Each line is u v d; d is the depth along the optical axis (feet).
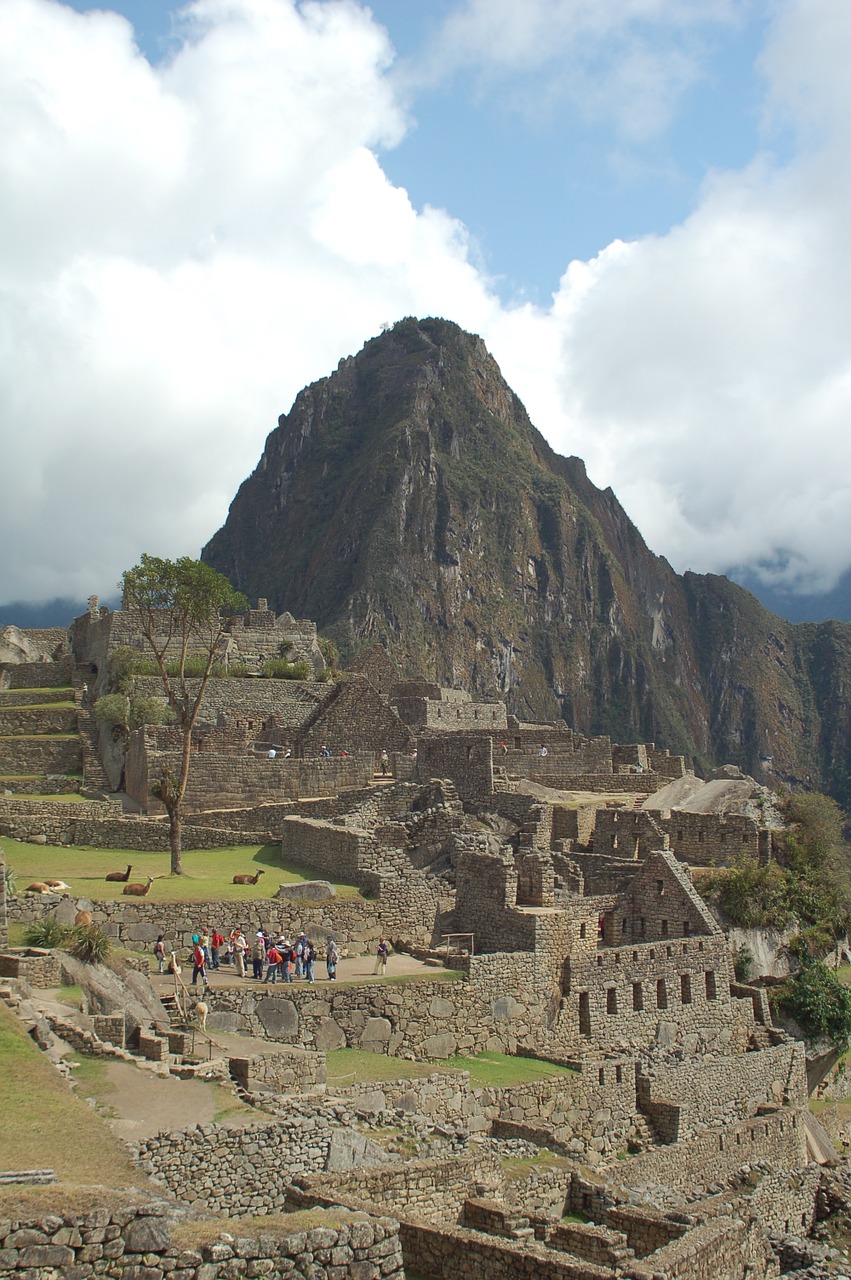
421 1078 99.86
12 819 155.53
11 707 232.94
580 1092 115.55
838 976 166.91
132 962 103.40
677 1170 117.08
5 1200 47.06
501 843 148.56
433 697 311.68
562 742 214.28
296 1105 81.41
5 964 89.56
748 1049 147.64
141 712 209.67
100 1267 46.70
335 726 201.57
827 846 180.65
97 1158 61.77
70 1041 81.71
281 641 273.95
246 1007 102.99
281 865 148.05
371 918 127.65
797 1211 120.78
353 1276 52.70
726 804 180.75
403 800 158.10
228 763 177.47
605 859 156.87
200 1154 69.97
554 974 126.82
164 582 173.27
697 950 143.13
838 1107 159.12
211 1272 49.03
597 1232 77.56
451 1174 79.46
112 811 171.73
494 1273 69.10
